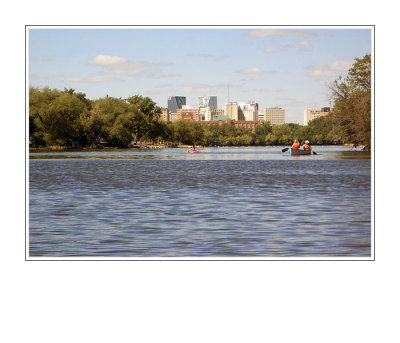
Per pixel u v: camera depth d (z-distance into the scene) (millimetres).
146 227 23047
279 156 109312
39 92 127938
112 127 146625
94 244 19906
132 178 51062
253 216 25891
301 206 29500
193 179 49531
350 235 21297
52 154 115312
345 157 92812
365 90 89438
